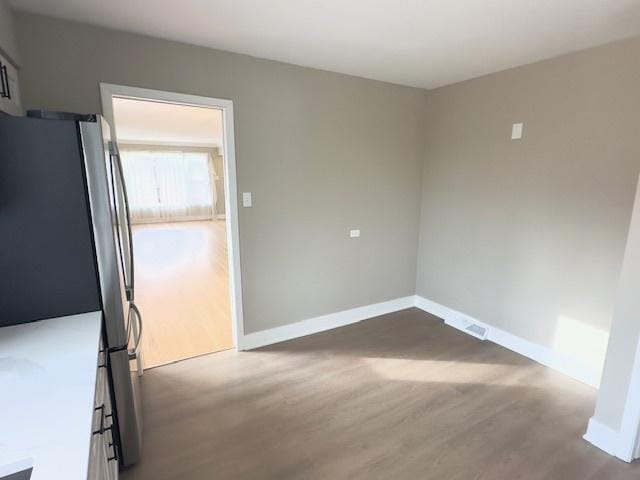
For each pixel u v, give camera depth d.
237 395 2.38
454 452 1.90
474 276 3.32
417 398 2.36
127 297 1.89
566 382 2.55
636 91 2.14
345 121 3.14
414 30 2.12
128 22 2.03
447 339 3.23
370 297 3.69
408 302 4.00
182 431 2.04
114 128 2.21
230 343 3.11
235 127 2.63
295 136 2.91
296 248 3.11
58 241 1.48
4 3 1.68
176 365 2.75
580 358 2.56
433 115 3.55
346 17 1.95
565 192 2.55
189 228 9.66
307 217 3.11
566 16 1.90
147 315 3.68
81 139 1.44
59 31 2.00
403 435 2.03
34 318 1.49
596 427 1.94
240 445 1.94
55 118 1.45
